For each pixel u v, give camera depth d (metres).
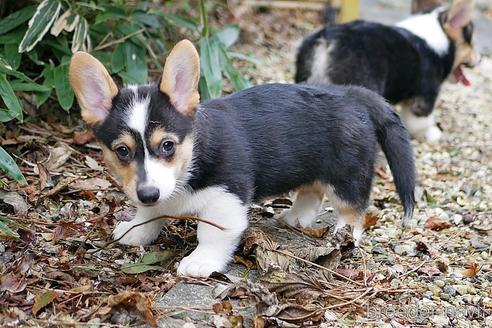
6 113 4.40
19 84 4.95
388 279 3.95
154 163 3.49
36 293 3.51
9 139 4.98
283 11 9.45
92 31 5.71
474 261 4.30
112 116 3.56
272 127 3.99
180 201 3.79
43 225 4.14
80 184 4.61
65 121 5.46
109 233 4.16
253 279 3.81
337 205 4.28
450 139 6.62
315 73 6.13
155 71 6.09
